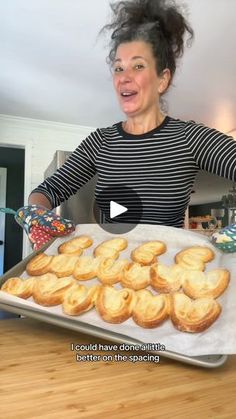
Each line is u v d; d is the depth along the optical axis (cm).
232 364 42
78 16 148
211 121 283
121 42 66
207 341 40
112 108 263
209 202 205
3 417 28
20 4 141
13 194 398
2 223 389
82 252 53
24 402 31
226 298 42
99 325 45
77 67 194
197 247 48
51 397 32
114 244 52
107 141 71
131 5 69
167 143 65
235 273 44
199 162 65
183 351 41
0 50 176
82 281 49
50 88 225
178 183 66
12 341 48
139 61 64
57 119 291
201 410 30
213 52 173
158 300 44
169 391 34
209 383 36
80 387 34
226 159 60
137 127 68
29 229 58
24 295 49
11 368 39
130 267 48
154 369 39
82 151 75
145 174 67
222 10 141
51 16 148
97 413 29
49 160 307
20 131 297
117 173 69
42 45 171
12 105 258
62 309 46
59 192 75
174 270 46
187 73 196
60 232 56
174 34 70
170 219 67
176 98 234
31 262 53
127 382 36
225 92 225
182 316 42
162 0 69
